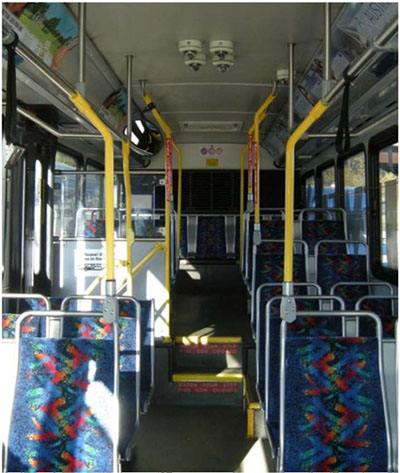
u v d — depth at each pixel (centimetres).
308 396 238
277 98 549
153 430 389
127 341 311
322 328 316
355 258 473
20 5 256
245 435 380
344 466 237
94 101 454
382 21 262
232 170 879
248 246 599
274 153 816
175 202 876
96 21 325
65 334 309
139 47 377
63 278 541
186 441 370
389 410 255
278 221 591
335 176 618
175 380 449
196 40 359
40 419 239
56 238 542
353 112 430
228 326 554
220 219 873
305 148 682
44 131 507
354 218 552
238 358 491
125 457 268
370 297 312
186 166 880
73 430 238
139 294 524
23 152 456
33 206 480
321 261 473
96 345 241
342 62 344
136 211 866
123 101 512
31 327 314
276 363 297
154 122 688
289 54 368
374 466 237
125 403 307
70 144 617
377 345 240
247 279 600
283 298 243
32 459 238
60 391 240
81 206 681
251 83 488
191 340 493
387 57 301
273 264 470
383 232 461
